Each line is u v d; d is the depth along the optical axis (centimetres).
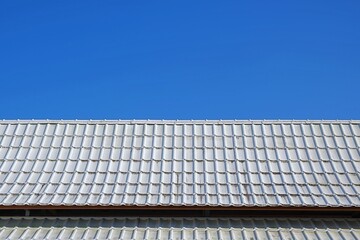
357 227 1518
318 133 1836
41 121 1895
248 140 1808
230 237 1468
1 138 1823
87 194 1562
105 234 1485
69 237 1476
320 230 1501
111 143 1798
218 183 1608
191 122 1894
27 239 1465
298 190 1573
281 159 1717
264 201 1522
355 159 1716
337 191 1573
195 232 1484
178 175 1647
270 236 1470
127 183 1609
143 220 1549
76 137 1827
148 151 1761
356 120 1880
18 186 1606
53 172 1664
